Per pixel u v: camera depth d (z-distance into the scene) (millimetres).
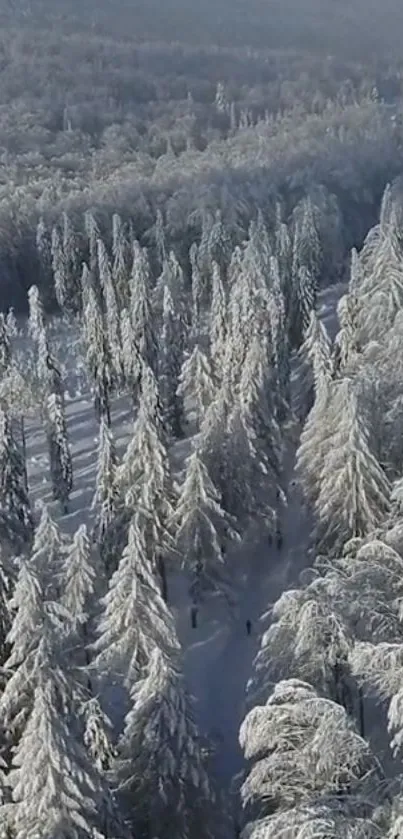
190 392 62031
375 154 139125
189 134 173250
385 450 41625
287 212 113375
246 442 47125
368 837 20438
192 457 42438
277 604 28922
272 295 68750
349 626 27609
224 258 91438
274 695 24547
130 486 43125
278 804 25031
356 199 124188
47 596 34656
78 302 98688
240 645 43625
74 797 24453
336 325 83750
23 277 107938
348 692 28609
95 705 28125
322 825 20641
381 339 52344
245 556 48688
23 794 24609
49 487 63000
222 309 68312
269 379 55281
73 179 138875
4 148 157875
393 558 30312
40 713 24203
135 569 33500
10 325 86625
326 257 100562
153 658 28500
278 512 50719
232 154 147125
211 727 38156
